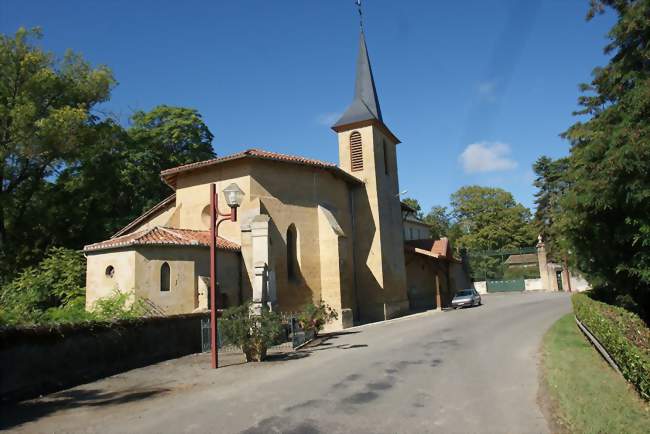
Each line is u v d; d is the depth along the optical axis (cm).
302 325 1730
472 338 1575
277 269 2155
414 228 5116
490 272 5328
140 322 1310
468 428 659
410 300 3541
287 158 2317
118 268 1788
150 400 897
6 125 2545
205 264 1903
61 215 3014
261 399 867
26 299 1641
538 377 952
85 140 2805
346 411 765
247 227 2067
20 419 777
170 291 1781
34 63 2606
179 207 2298
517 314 2314
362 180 2903
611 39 1142
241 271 2044
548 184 5119
